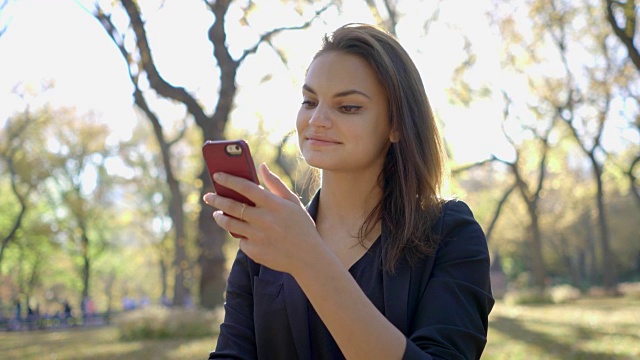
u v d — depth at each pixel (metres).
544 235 59.03
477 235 1.57
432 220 1.58
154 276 67.62
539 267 33.72
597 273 66.25
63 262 50.72
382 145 1.63
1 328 31.98
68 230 43.31
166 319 15.73
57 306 52.91
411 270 1.53
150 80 15.98
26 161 36.94
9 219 43.00
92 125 39.81
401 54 1.65
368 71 1.59
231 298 1.70
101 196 46.56
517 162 33.53
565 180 52.25
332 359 1.54
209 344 13.20
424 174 1.62
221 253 17.59
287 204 1.21
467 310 1.45
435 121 1.70
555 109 30.81
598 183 34.59
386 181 1.66
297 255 1.20
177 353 11.88
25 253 45.19
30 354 13.61
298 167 2.20
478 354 1.46
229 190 1.23
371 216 1.63
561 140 35.12
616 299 34.16
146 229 50.94
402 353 1.23
